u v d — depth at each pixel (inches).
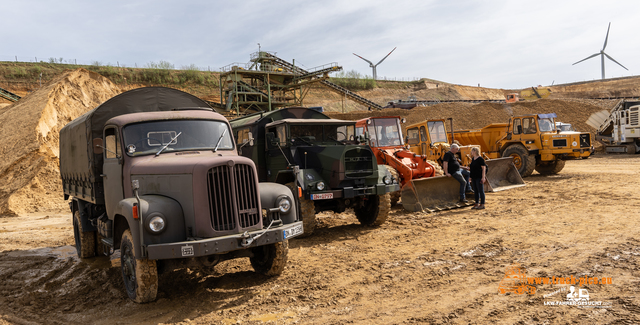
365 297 201.8
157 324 183.8
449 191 465.4
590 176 657.6
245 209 207.2
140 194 219.1
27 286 261.4
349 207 375.9
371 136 511.8
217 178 200.5
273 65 1980.8
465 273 228.1
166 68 2947.8
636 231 291.0
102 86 1493.6
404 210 453.1
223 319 184.9
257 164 394.9
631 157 986.7
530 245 275.1
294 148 364.5
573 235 293.3
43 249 373.7
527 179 682.8
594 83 4281.5
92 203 287.3
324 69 1796.3
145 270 197.2
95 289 245.8
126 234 208.1
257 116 420.5
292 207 232.8
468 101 2362.2
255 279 242.2
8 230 487.2
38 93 1192.8
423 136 603.5
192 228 198.1
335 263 266.5
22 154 783.7
